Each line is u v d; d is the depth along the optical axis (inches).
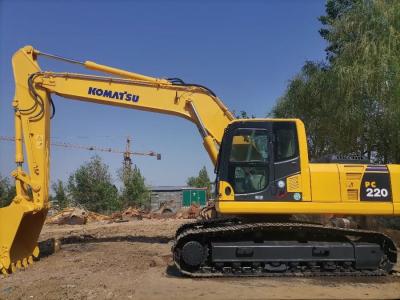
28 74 495.2
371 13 586.2
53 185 1797.5
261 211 393.4
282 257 394.0
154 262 454.0
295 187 395.5
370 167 403.9
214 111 503.5
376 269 400.5
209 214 550.6
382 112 579.8
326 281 378.6
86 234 772.0
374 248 397.4
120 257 493.0
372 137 610.9
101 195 1777.8
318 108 696.4
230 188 397.7
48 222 1094.4
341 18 631.2
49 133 499.5
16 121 487.2
